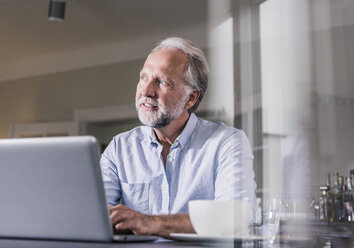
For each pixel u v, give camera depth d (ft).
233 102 9.40
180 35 10.55
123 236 2.27
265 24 3.23
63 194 2.20
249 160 3.10
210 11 10.07
